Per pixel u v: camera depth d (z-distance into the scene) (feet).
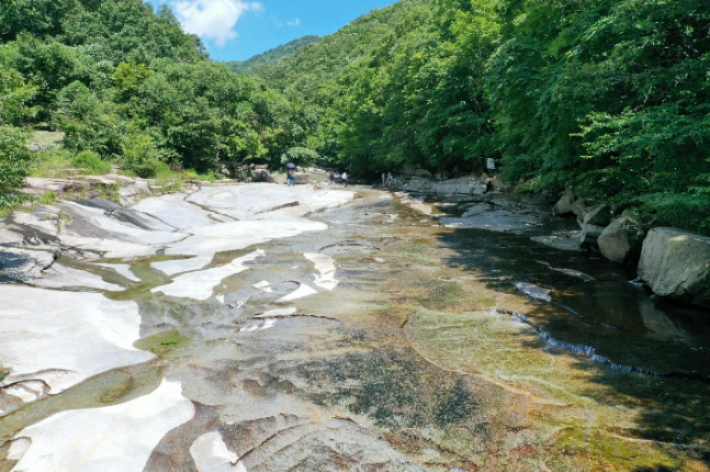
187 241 40.98
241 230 47.01
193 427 13.91
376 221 55.62
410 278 30.30
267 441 13.29
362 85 130.21
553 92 31.07
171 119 104.63
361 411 14.82
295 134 138.51
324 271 31.89
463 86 80.94
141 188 58.90
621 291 26.94
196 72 127.75
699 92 25.08
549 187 58.85
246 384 16.58
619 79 27.17
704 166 22.93
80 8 213.87
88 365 17.67
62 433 13.35
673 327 21.30
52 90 94.94
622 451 12.64
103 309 23.03
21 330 19.27
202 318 23.17
